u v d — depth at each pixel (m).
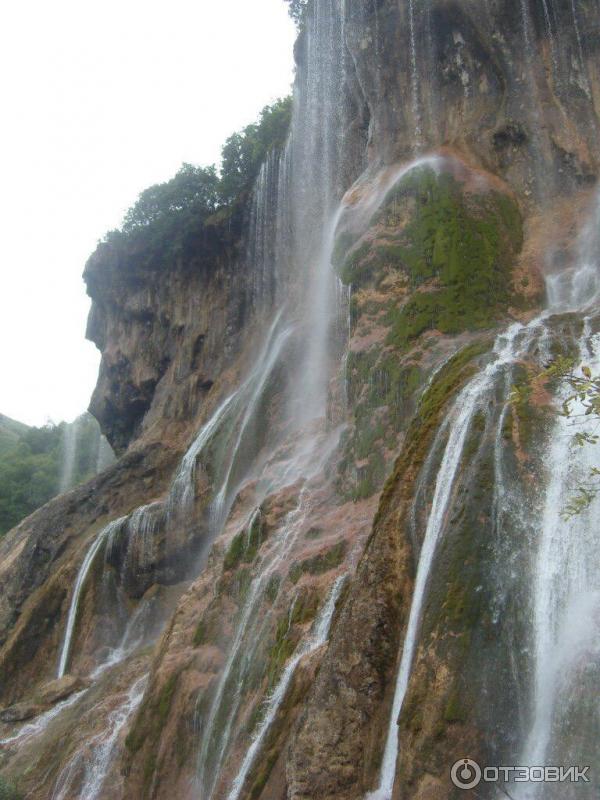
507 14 18.50
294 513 14.59
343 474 14.49
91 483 28.84
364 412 14.66
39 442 61.75
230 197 31.77
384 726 8.23
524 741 6.78
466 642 7.49
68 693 20.17
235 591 14.41
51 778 16.03
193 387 29.30
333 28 24.81
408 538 9.27
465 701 7.16
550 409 9.21
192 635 14.77
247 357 26.69
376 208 17.47
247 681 11.98
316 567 12.42
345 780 8.24
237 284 29.78
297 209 25.78
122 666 20.41
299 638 11.25
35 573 27.61
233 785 10.48
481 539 8.17
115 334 36.16
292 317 23.67
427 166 17.05
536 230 16.50
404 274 15.97
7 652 24.06
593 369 9.62
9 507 50.78
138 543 23.58
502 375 10.09
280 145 29.19
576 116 17.34
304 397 20.50
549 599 7.46
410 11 19.52
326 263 22.20
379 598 9.01
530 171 17.28
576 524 7.70
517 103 17.95
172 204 33.06
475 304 14.88
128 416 36.59
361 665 8.70
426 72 19.19
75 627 23.23
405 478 10.01
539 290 15.26
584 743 6.39
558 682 6.86
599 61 17.52
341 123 23.78
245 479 20.58
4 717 19.84
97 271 36.00
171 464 27.44
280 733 10.10
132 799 13.26
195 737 12.87
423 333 14.74
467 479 8.80
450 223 15.87
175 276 32.69
